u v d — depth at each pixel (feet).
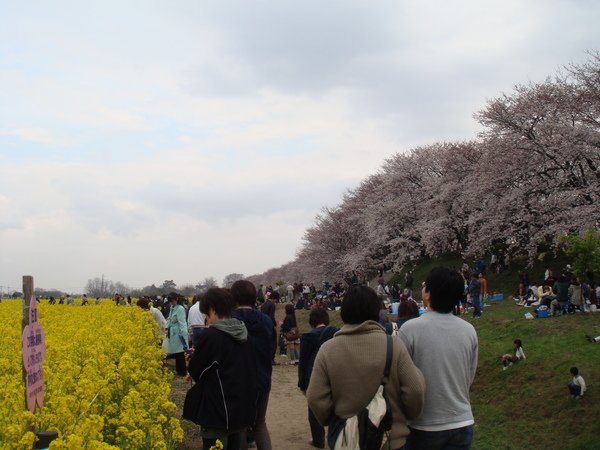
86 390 16.53
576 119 80.43
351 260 132.05
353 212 145.59
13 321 41.96
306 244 164.86
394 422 11.16
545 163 81.87
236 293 19.31
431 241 108.88
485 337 49.85
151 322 38.45
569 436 30.22
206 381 15.49
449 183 109.19
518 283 86.69
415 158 126.21
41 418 15.06
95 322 42.80
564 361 38.06
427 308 12.86
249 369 15.94
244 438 18.07
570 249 49.83
